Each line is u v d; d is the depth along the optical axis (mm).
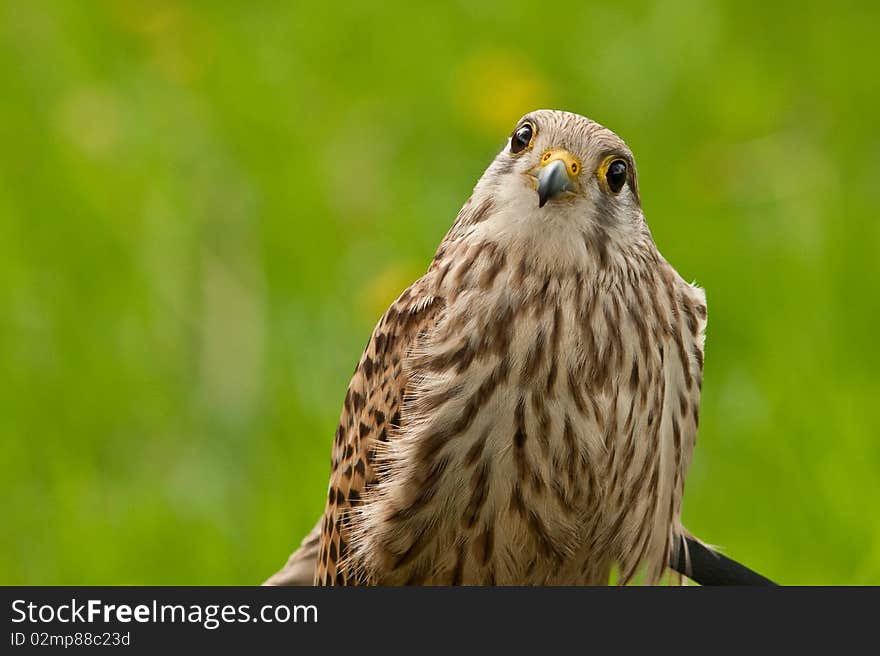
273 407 11883
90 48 14914
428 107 14914
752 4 16016
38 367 12133
